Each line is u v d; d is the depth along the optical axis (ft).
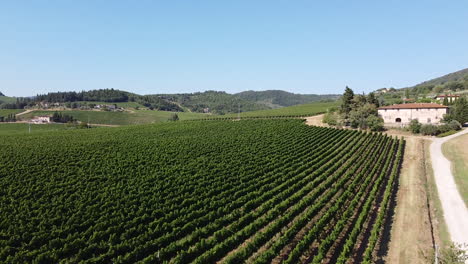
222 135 230.07
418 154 192.54
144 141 200.75
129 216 93.40
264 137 222.28
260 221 93.76
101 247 78.23
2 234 78.02
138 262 72.84
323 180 141.38
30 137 225.97
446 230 95.76
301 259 80.18
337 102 587.68
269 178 134.72
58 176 121.08
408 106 298.35
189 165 146.82
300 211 106.22
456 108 279.49
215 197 111.65
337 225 91.71
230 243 82.53
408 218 103.35
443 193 126.82
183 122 324.39
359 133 249.75
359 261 79.77
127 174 128.57
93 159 146.92
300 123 284.82
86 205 99.45
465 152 192.75
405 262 78.54
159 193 111.45
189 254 77.56
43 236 79.20
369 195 122.31
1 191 104.47
